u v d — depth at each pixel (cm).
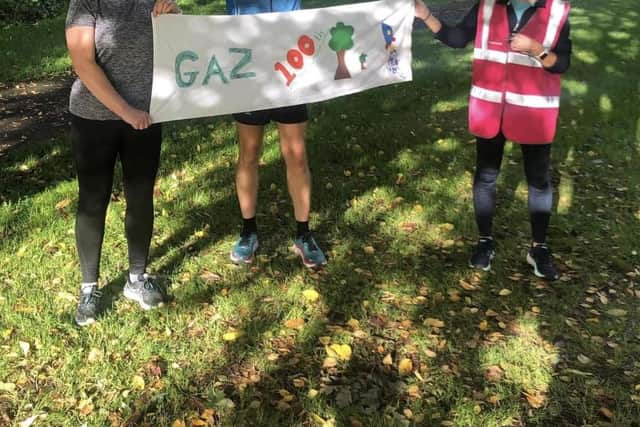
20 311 332
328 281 371
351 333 326
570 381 297
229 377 296
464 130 611
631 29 1038
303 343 318
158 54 297
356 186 490
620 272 385
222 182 489
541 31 324
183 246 402
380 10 361
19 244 396
